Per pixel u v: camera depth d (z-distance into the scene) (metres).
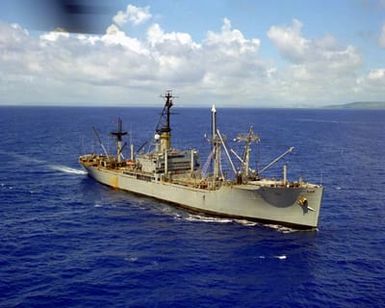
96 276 62.91
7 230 81.81
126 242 77.31
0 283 59.84
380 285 61.16
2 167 148.88
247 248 75.00
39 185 122.25
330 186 122.56
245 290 59.75
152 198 108.19
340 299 57.34
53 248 73.31
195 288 60.06
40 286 59.47
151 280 62.16
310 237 80.62
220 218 93.06
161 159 108.19
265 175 137.38
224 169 143.12
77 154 183.75
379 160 173.25
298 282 62.12
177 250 73.81
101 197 110.44
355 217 92.88
